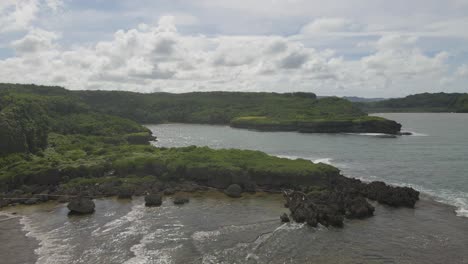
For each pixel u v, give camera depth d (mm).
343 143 150125
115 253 44031
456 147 133375
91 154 98688
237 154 89688
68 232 51219
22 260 42750
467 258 41969
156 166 81688
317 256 42750
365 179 82125
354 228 51219
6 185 73438
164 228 52062
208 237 48500
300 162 82125
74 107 175375
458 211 58469
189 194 70875
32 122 109062
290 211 59031
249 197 68688
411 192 65000
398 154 117562
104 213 59500
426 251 43844
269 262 41438
